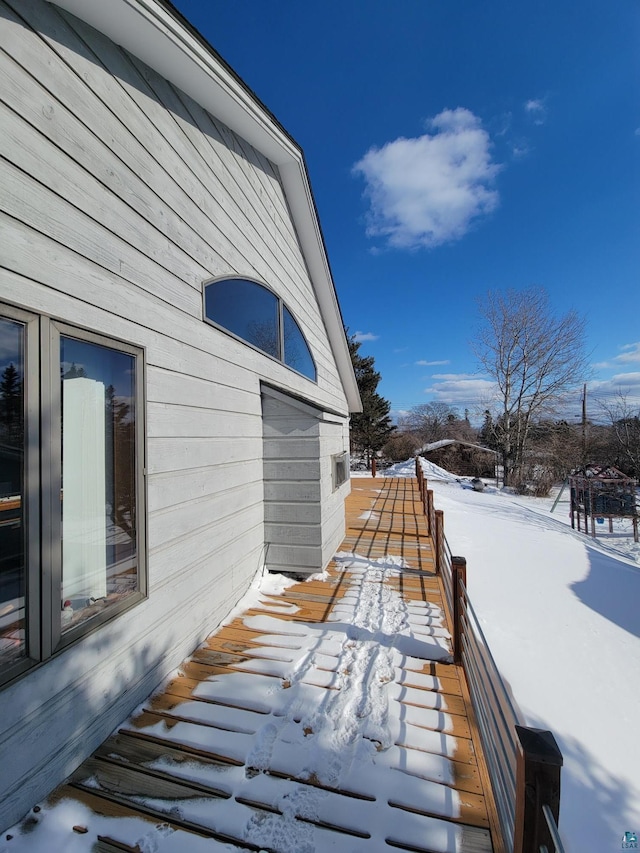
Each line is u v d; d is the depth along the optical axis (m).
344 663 2.41
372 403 22.06
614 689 3.24
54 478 1.52
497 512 11.31
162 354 2.27
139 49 2.12
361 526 6.23
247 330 3.55
